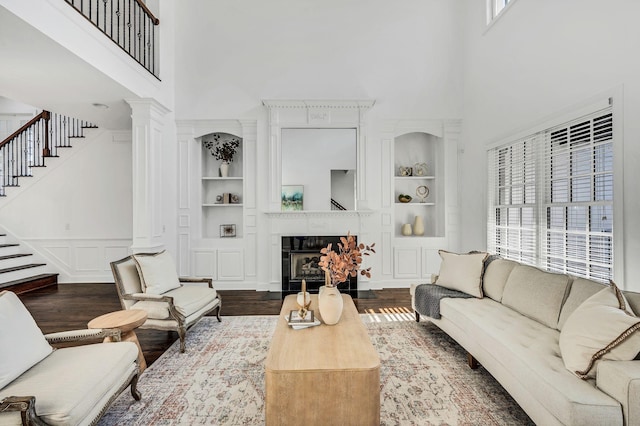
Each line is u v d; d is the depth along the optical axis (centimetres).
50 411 147
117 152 594
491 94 462
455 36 548
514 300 280
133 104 437
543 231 366
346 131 535
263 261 537
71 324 378
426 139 595
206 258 542
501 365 216
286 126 529
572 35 315
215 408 218
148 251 441
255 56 539
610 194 283
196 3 538
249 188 540
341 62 542
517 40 402
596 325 175
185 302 320
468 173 530
